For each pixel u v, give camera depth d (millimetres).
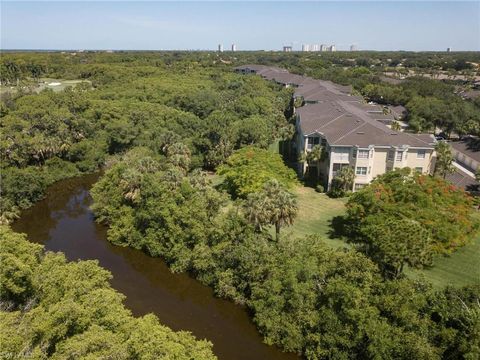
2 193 56906
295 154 78625
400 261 32906
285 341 32188
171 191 45875
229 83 120250
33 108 79125
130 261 45344
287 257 35219
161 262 45125
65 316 22047
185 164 61656
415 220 39562
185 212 42938
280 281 33750
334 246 44719
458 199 44406
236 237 40094
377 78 143250
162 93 104000
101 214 53625
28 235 51188
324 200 58562
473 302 28562
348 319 29406
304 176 66438
